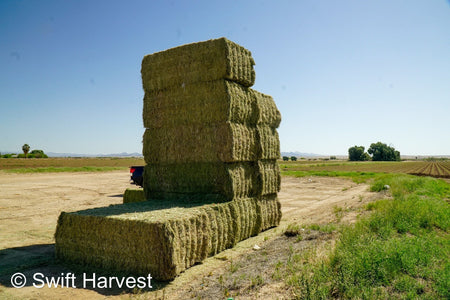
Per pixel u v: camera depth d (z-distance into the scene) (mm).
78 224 6488
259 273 5668
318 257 6199
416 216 8789
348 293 4355
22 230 9273
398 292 4578
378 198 15344
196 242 6359
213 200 7902
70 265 6430
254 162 8953
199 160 8109
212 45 7680
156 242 5547
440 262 5633
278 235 8898
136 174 18938
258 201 9000
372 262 5203
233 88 7863
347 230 7219
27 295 4980
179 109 8320
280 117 10375
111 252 6102
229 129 7582
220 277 5457
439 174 39531
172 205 7480
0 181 23328
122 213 6523
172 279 5641
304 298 4297
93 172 38094
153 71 8695
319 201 16344
